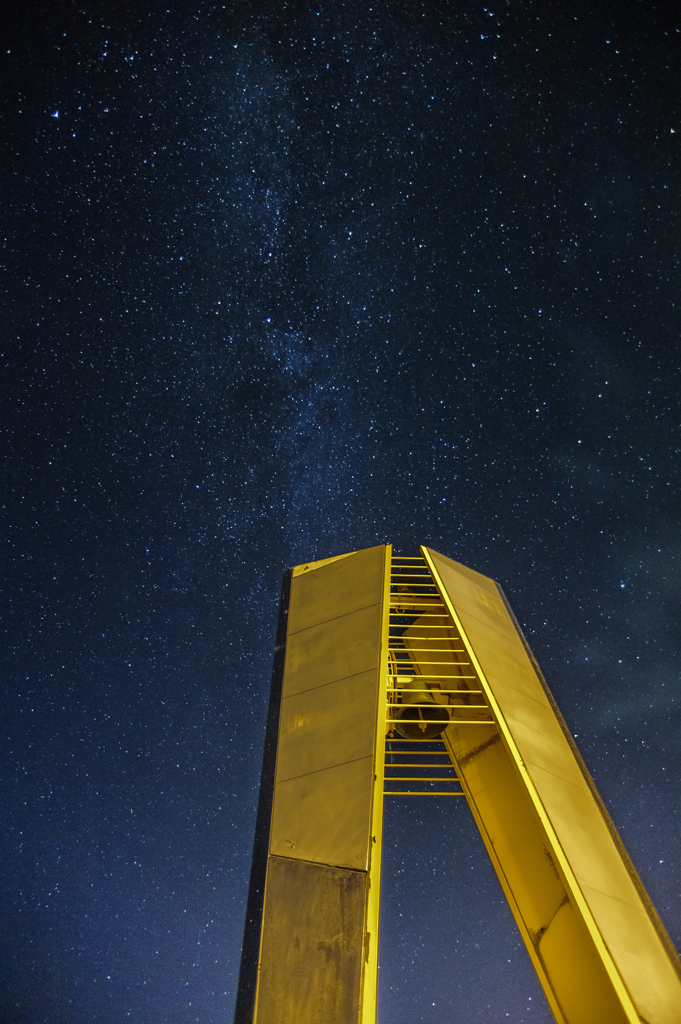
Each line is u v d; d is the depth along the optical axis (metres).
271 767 3.74
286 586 4.98
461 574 5.39
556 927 3.06
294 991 2.74
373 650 3.93
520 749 3.43
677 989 2.65
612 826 3.46
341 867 2.99
